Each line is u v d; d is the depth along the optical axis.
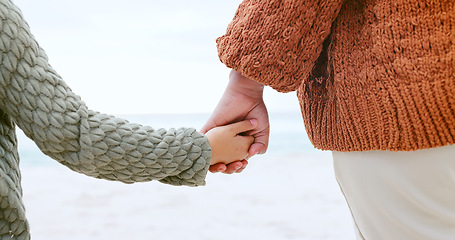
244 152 1.06
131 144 0.88
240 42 0.93
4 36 0.82
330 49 0.93
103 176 0.89
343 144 0.92
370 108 0.88
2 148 0.84
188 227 4.23
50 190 5.73
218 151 1.02
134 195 5.42
